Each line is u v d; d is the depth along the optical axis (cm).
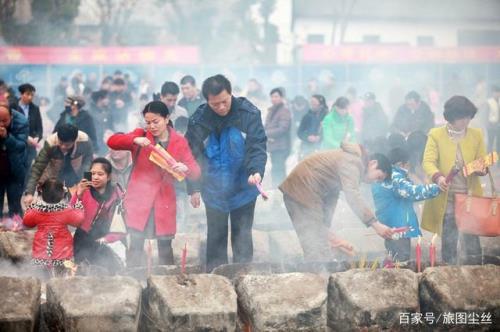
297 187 1247
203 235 1638
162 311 955
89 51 4847
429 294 1004
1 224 1672
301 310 965
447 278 1010
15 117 1717
